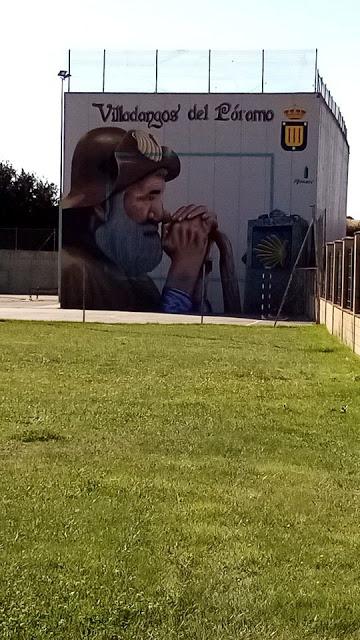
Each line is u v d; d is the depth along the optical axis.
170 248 44.34
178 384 14.84
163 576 5.48
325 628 4.81
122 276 44.78
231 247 43.91
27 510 6.81
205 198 44.06
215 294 44.06
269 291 43.47
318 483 7.99
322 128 44.62
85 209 44.91
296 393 14.02
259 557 5.86
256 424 11.04
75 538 6.16
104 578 5.41
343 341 24.62
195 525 6.53
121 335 26.27
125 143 44.50
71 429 10.41
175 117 44.09
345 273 24.88
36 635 4.63
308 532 6.45
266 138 43.50
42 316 36.50
